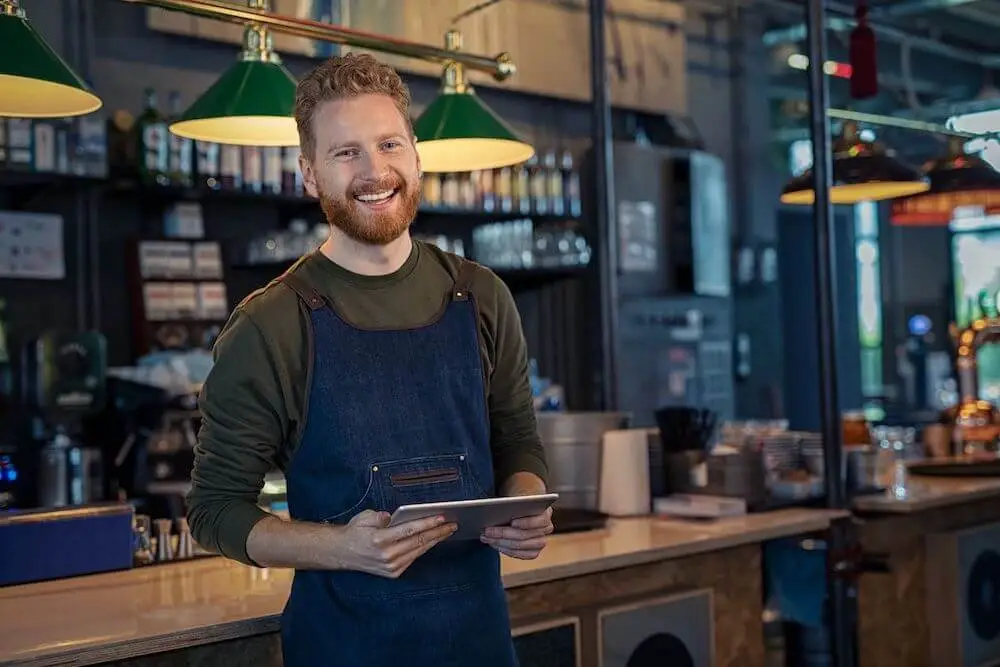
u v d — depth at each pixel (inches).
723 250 294.7
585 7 284.8
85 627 87.9
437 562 86.6
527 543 83.7
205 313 203.8
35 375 188.7
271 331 84.2
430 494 85.7
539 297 271.3
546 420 148.2
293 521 83.9
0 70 100.0
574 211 260.1
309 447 85.0
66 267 200.4
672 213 284.7
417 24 246.5
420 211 231.9
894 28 331.3
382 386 85.8
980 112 241.0
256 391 84.0
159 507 138.3
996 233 398.9
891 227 414.0
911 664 168.9
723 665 135.3
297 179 209.0
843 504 154.1
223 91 122.9
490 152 141.2
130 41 209.0
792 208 372.5
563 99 281.0
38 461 182.4
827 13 234.8
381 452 84.9
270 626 91.8
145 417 187.0
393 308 88.1
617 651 119.6
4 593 100.6
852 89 201.9
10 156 179.0
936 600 172.1
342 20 232.5
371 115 84.0
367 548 76.7
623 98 293.4
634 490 145.2
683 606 127.0
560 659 113.3
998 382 418.3
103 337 187.0
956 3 316.2
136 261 199.5
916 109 309.1
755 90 343.0
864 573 156.9
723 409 294.4
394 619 84.6
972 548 174.4
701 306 289.4
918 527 171.8
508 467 93.9
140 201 206.7
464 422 88.4
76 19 199.0
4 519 103.9
